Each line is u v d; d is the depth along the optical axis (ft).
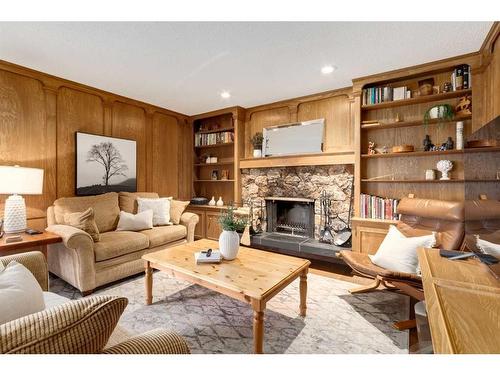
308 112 12.67
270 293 5.38
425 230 8.18
